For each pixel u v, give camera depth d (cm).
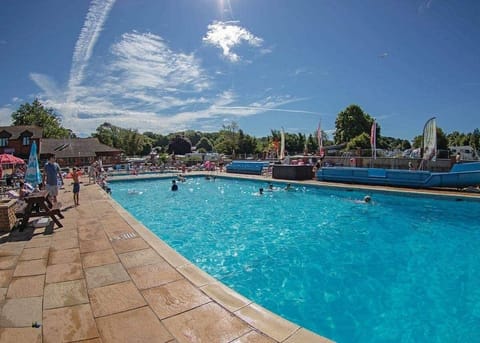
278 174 1994
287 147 5866
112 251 556
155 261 505
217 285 416
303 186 1678
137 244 597
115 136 7250
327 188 1565
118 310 352
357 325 438
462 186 1319
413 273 597
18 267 481
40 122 5941
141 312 347
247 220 1041
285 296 520
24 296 386
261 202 1359
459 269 608
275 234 870
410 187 1442
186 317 336
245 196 1530
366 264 644
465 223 927
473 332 416
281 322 326
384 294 520
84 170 2789
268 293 532
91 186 1688
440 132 4322
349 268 627
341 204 1256
